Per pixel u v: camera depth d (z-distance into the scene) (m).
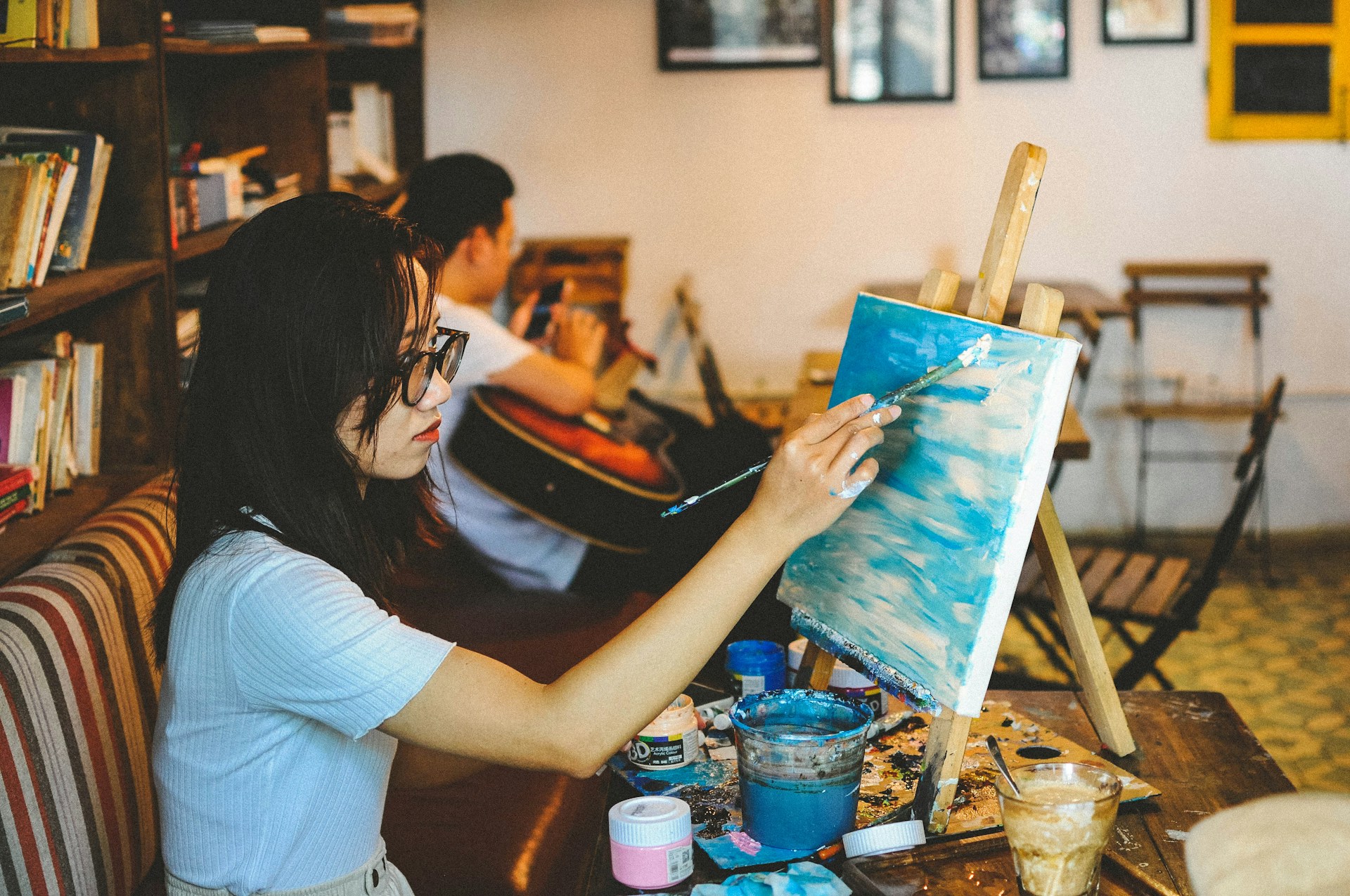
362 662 0.95
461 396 2.91
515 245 4.60
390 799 1.83
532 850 1.72
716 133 4.51
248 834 1.03
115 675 1.60
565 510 2.94
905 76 4.45
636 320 4.65
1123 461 4.64
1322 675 3.42
